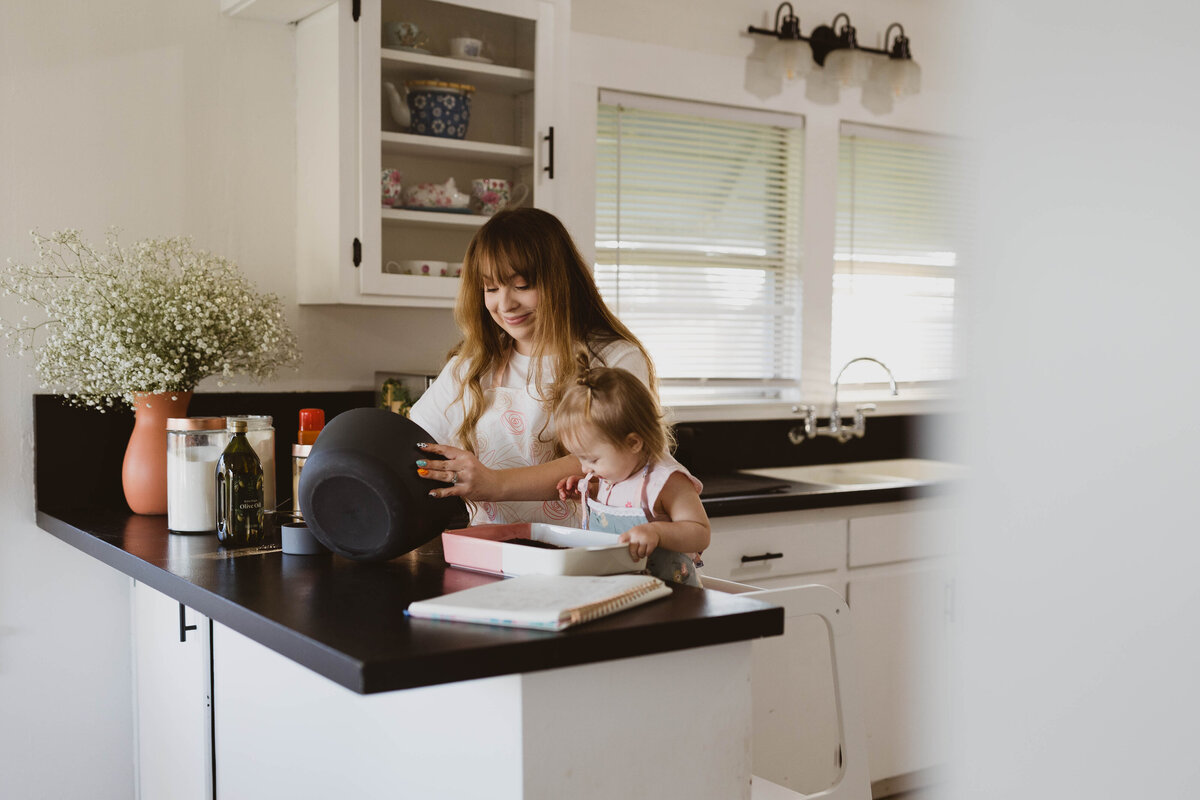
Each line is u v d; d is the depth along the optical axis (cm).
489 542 149
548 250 175
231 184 253
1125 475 87
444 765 129
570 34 292
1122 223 86
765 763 274
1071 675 93
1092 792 90
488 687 121
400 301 250
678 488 159
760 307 341
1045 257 90
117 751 246
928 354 385
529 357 185
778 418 345
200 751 201
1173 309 84
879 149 368
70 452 235
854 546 296
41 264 232
